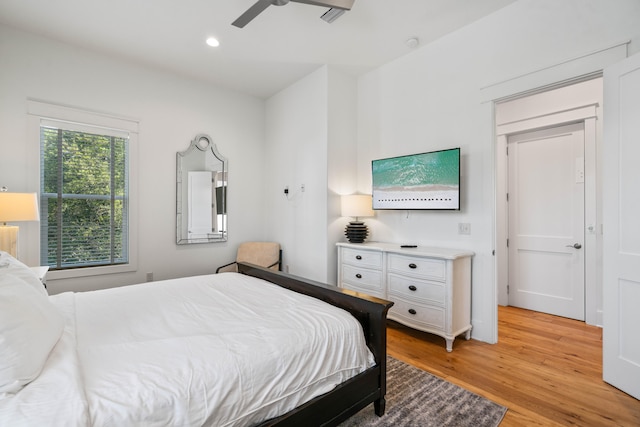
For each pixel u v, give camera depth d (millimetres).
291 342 1333
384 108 3555
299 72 3744
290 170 4117
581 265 3246
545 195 3525
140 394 952
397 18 2693
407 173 3186
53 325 1207
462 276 2672
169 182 3717
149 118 3572
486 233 2705
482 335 2730
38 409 840
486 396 1899
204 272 4012
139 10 2572
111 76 3320
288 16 2656
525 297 3672
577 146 3293
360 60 3451
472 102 2785
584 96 3195
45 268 2598
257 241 4531
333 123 3625
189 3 2492
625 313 1929
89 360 1120
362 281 3256
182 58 3385
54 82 2990
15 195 2352
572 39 2223
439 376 2139
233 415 1086
